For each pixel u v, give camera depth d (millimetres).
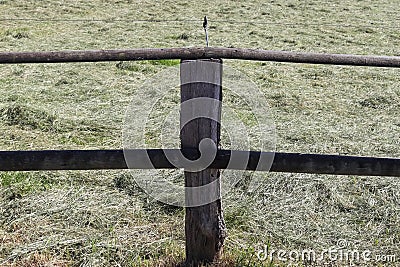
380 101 5941
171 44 8594
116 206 3516
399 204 3652
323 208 3594
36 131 4832
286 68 7230
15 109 5090
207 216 2494
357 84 6602
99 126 4992
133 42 8688
